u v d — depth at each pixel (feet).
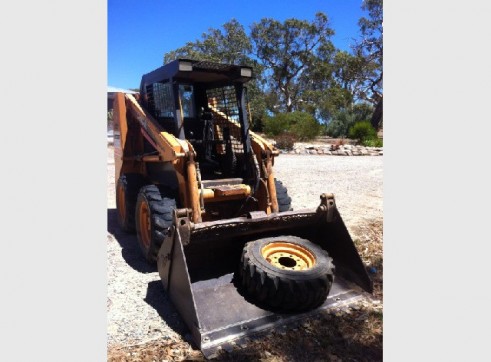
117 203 19.69
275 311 11.02
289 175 37.55
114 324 10.62
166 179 15.88
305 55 115.14
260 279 10.75
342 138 85.51
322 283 10.87
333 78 114.93
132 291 12.58
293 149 62.64
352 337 10.17
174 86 14.57
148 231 14.60
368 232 18.99
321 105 107.55
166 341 9.94
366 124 74.95
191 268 11.89
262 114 77.97
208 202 14.47
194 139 16.98
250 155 15.38
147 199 14.29
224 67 14.70
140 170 18.39
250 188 15.10
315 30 112.37
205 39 90.84
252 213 12.23
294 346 9.77
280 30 113.29
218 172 17.28
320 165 46.21
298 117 77.51
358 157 57.72
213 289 11.52
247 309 10.96
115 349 9.57
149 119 16.02
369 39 105.19
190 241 11.49
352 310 11.43
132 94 18.85
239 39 93.04
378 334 10.30
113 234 18.47
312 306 11.18
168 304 11.75
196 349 9.66
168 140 13.94
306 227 13.61
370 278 12.50
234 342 9.82
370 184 33.09
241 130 15.49
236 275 12.16
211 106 17.54
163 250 11.65
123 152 18.37
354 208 24.18
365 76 109.09
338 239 13.12
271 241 12.18
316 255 11.76
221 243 12.34
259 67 96.02
